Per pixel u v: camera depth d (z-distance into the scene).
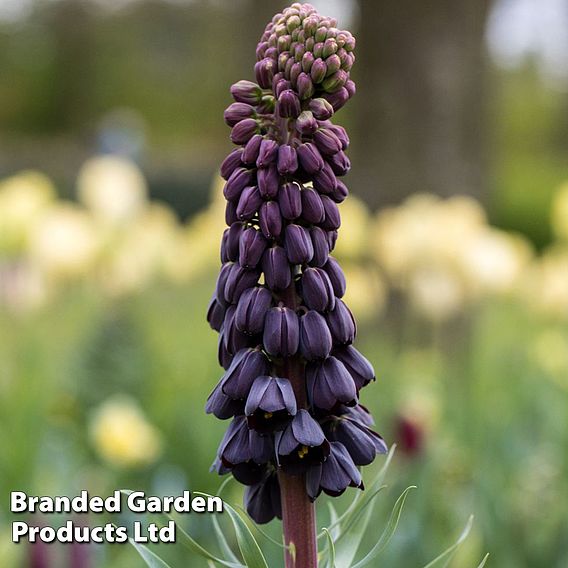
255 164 2.40
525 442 7.27
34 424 6.76
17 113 46.69
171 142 44.41
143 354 7.96
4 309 8.37
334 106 2.43
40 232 8.36
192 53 45.22
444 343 10.30
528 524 5.62
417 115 12.19
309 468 2.37
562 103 46.19
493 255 8.71
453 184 12.23
